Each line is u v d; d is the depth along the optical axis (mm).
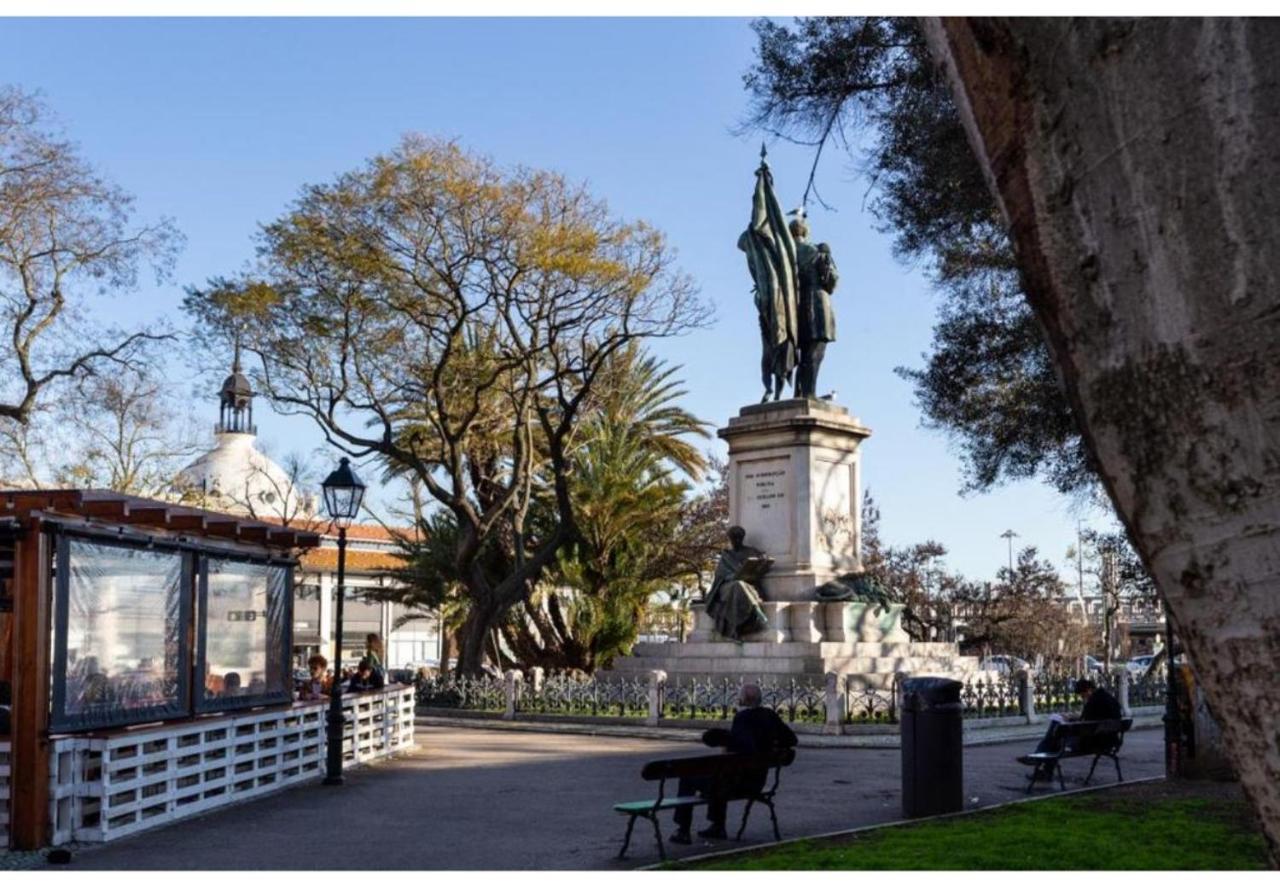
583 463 39594
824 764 17609
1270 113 1418
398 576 41906
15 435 32625
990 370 20453
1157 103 1489
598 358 34219
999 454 20516
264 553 15000
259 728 14469
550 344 33750
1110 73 1530
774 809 11898
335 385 34188
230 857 10273
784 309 28344
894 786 15086
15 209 29812
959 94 1778
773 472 27703
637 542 39406
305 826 12008
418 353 35469
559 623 40031
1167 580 1536
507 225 31719
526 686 29000
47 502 10938
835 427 27609
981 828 10797
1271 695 1431
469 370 35750
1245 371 1425
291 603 15961
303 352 33875
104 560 11602
